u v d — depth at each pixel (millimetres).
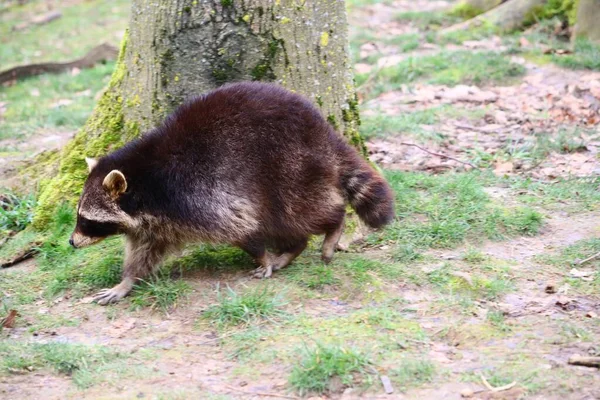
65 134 12617
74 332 6543
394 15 18031
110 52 17391
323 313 6516
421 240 7789
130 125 8305
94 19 22625
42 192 8844
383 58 14828
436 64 14094
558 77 13258
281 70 7934
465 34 15859
